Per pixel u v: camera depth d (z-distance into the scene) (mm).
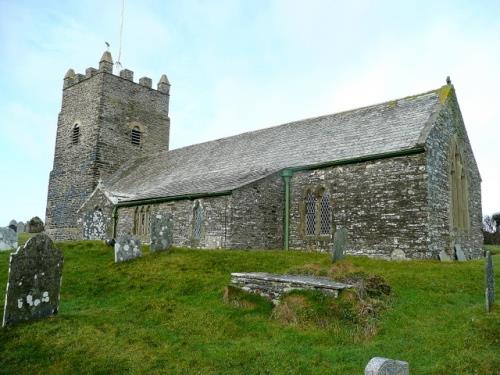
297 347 7965
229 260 15039
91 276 13477
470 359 7223
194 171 27359
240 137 29156
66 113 38281
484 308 9672
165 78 40375
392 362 5410
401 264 14773
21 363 7398
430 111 19125
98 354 7570
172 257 15578
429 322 9039
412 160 17125
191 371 6984
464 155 21359
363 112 22969
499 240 38750
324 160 20219
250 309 10148
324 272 11609
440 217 17438
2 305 10297
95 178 34438
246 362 7320
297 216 20766
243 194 19750
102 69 35719
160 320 9602
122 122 36625
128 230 25875
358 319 8945
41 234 9539
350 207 18750
